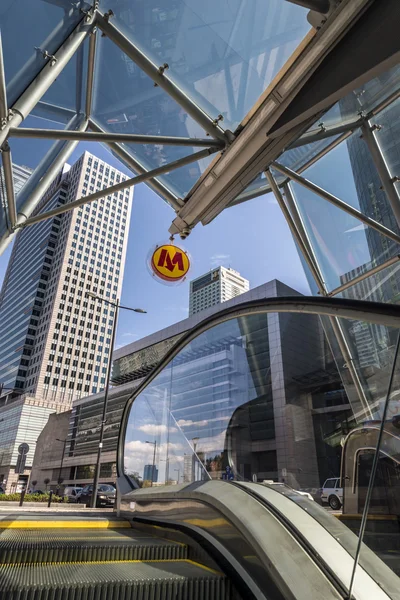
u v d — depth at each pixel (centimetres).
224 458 1005
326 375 1733
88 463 6888
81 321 10694
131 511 573
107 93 625
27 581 230
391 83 616
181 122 658
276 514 276
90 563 297
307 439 1341
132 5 464
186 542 357
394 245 739
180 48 528
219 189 624
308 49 422
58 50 463
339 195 869
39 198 586
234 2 457
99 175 11475
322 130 684
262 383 3073
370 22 364
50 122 621
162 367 738
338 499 471
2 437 9194
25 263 12369
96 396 7531
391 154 696
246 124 529
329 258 925
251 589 238
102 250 11669
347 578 216
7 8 362
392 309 247
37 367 9812
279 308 421
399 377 250
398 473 351
